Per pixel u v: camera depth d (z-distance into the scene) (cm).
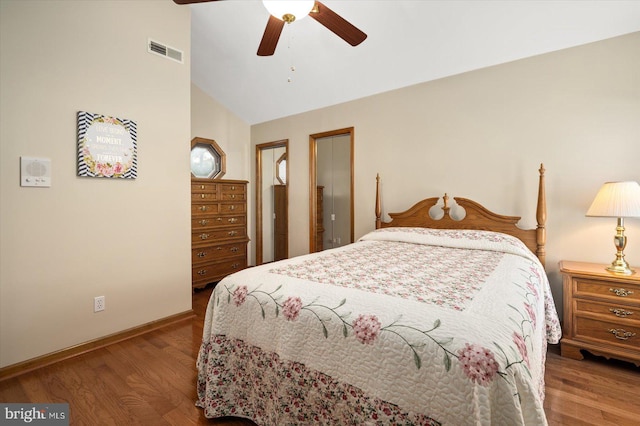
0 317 188
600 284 207
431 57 292
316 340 124
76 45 215
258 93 414
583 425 150
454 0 236
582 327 214
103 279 234
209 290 382
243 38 322
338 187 406
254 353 146
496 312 111
